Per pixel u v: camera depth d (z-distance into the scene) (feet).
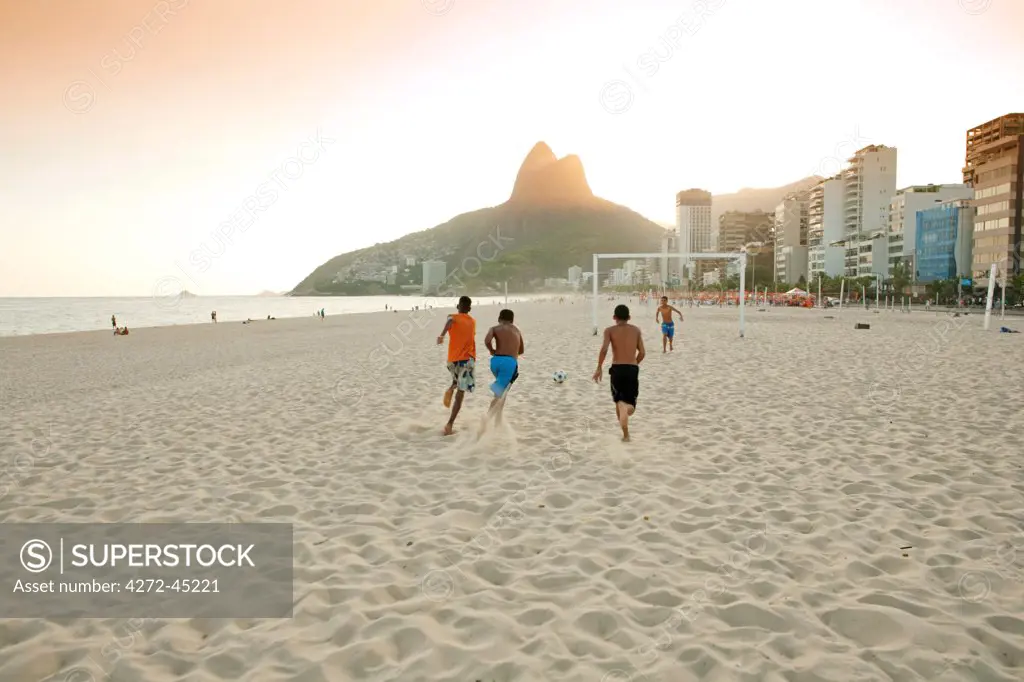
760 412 26.32
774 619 9.75
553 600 10.49
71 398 35.09
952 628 9.45
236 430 24.64
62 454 21.18
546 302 419.95
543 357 49.60
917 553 12.19
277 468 19.03
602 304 324.60
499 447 21.04
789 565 11.75
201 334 111.34
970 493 15.75
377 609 10.23
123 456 20.80
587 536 13.26
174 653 9.08
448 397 24.21
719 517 14.29
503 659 8.78
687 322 111.55
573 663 8.65
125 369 52.90
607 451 20.33
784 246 483.51
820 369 40.42
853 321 115.75
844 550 12.36
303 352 65.10
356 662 8.75
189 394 34.88
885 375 37.14
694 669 8.55
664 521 14.10
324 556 12.47
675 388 32.96
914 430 22.63
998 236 246.27
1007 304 219.61
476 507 15.31
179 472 18.75
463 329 22.97
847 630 9.51
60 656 9.06
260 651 9.07
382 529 13.93
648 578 11.20
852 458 19.10
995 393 29.96
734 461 18.97
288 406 29.86
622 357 21.72
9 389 40.88
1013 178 237.45
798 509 14.73
